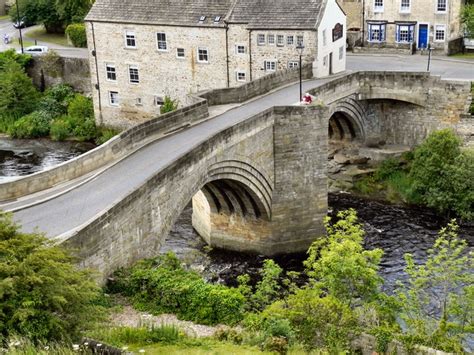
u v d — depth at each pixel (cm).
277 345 2392
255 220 4500
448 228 4744
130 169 3469
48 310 1959
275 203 4462
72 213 2947
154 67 6406
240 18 5781
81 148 6844
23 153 6750
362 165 5728
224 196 4428
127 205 2912
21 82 7562
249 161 4134
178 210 3406
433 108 5572
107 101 6844
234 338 2480
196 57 6116
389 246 4494
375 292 2706
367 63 6284
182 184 3422
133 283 2836
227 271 4281
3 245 2019
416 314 2730
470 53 6688
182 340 2358
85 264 2625
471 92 5397
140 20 6303
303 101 4478
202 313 2775
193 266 4331
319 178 4522
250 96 4869
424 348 2456
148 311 2762
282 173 4431
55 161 6500
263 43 5691
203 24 5947
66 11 9031
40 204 3062
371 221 4894
